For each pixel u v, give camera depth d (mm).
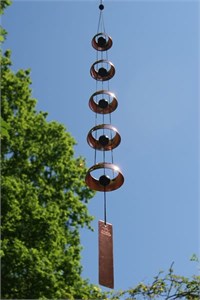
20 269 15992
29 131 19031
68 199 18672
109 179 6758
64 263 17031
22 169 18594
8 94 19328
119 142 7035
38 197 18109
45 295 15906
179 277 10141
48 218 17172
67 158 19328
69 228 18750
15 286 15883
